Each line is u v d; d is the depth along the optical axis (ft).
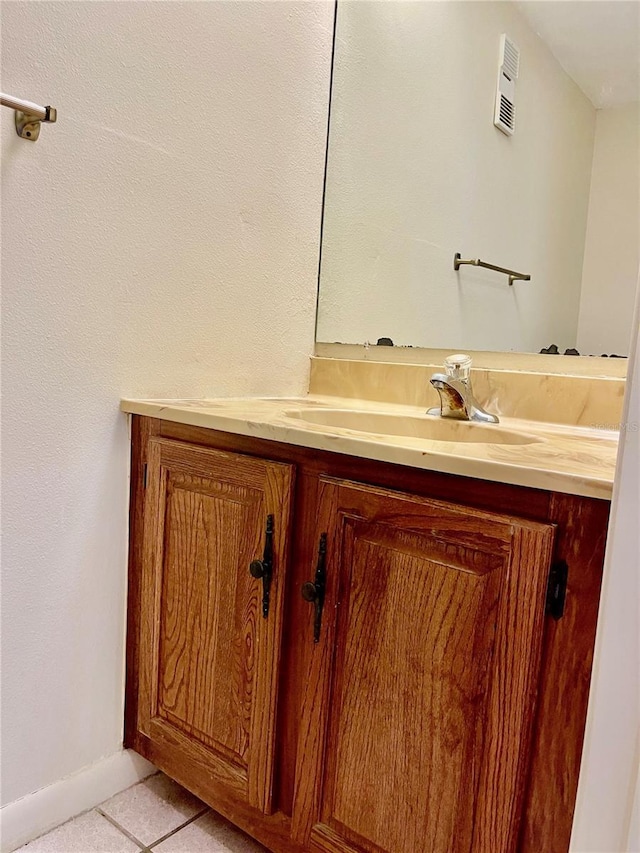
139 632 3.71
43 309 3.15
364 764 2.65
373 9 4.86
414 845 2.50
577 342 3.95
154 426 3.55
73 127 3.16
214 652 3.27
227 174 4.04
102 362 3.46
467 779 2.32
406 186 4.80
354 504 2.61
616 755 1.81
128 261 3.51
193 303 3.93
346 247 4.97
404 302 4.71
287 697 2.98
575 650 2.06
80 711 3.62
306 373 4.96
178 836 3.52
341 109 4.89
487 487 2.26
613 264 3.87
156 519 3.52
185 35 3.66
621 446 1.76
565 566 2.07
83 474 3.45
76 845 3.42
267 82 4.25
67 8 3.07
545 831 2.16
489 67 4.50
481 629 2.26
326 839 2.80
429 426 3.98
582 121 4.06
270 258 4.46
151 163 3.57
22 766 3.36
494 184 4.42
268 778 3.03
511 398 4.01
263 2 4.14
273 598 2.94
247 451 3.09
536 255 4.16
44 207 3.09
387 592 2.53
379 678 2.58
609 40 4.01
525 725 2.15
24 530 3.22
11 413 3.09
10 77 2.88
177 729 3.52
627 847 1.80
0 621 3.18
